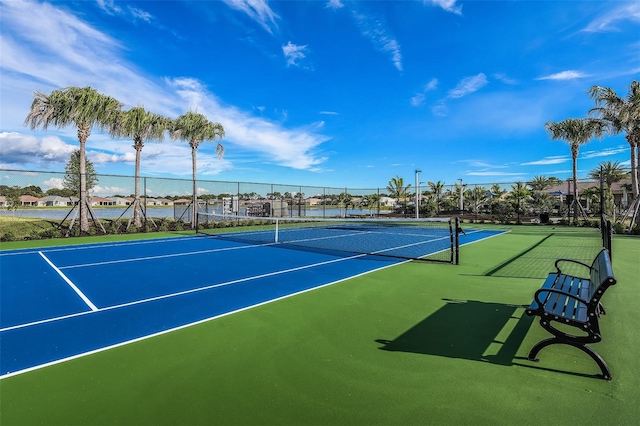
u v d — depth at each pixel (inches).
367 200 1275.8
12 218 557.3
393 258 358.0
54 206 620.4
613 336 144.6
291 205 988.6
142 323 167.0
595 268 148.8
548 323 121.9
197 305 195.3
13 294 221.0
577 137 821.2
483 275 269.0
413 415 93.1
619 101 674.2
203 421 91.3
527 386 106.7
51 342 144.8
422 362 123.3
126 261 341.7
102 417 93.3
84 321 170.2
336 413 94.2
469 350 133.1
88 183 639.8
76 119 588.4
